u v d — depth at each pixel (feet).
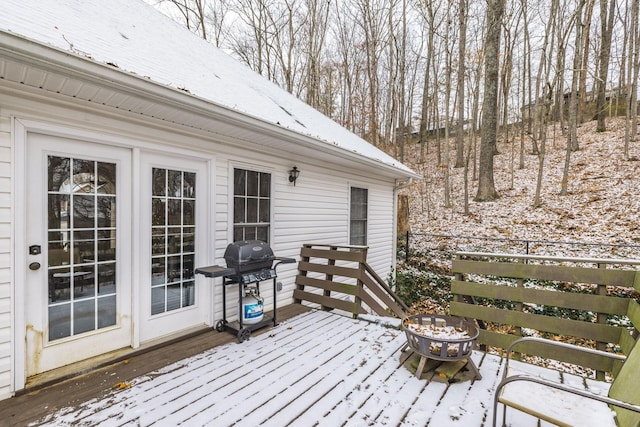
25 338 7.35
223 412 6.50
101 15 10.90
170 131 10.14
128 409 6.55
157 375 7.99
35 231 7.55
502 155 47.55
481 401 7.05
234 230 12.60
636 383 4.85
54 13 8.18
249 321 11.05
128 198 9.25
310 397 7.11
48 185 7.77
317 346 9.97
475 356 9.36
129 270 9.29
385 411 6.63
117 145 8.92
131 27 11.76
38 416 6.29
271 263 11.61
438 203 40.78
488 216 33.50
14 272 7.12
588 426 4.81
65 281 8.08
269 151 14.01
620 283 8.20
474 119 45.16
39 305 7.63
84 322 8.43
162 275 10.18
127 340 9.28
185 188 10.84
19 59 5.73
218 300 11.82
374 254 23.31
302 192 16.11
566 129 49.34
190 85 9.14
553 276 9.09
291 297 15.35
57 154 7.86
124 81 7.00
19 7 7.23
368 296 13.38
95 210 8.61
